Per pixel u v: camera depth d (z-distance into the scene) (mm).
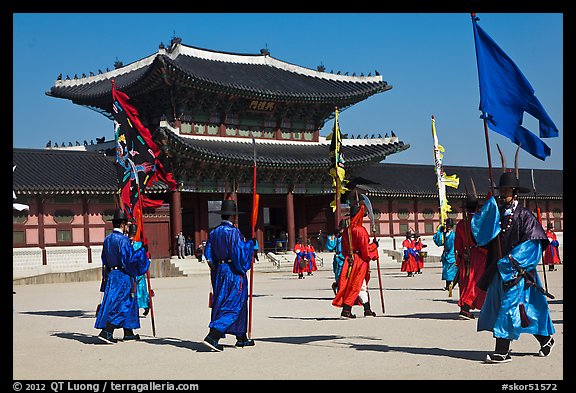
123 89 61344
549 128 12984
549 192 83625
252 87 64125
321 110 70438
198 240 64250
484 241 12359
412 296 27891
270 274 53812
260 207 67875
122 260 16484
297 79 71500
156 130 56250
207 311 24203
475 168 83312
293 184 67250
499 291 12312
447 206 28344
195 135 63688
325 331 17375
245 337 15000
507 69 13078
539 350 13289
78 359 14000
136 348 15438
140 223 20500
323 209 71000
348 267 20438
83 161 58406
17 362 13703
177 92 60688
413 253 44656
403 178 75938
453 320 19188
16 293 37688
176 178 59875
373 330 17344
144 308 22906
